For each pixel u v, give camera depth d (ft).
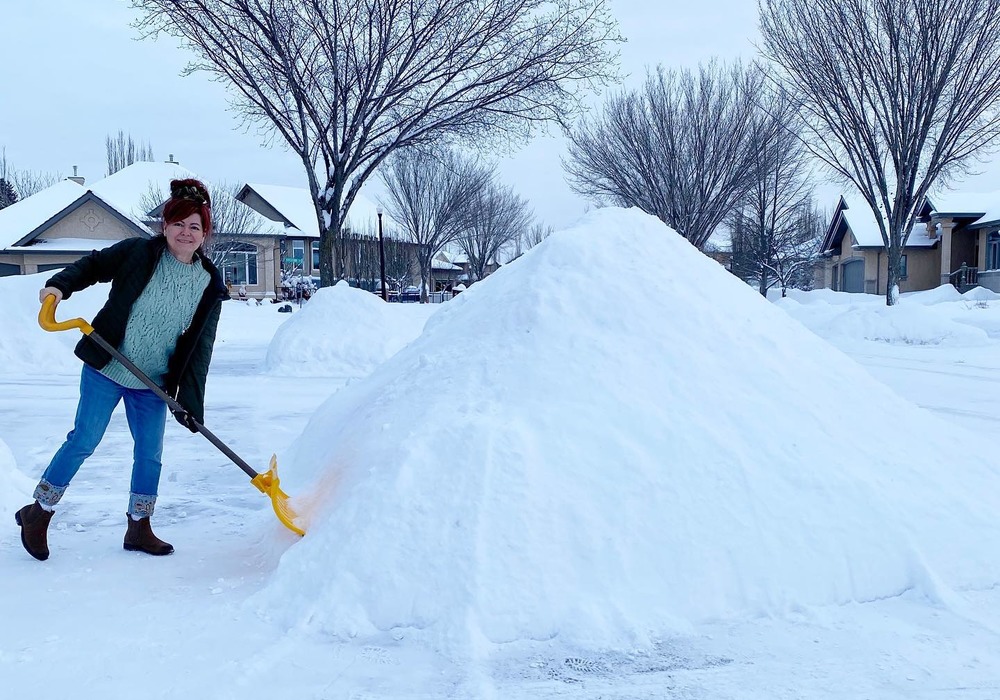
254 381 33.94
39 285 39.06
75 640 8.26
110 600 9.41
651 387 11.12
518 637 8.34
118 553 11.33
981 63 61.82
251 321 72.90
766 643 8.29
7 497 13.00
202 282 11.11
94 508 13.89
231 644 8.17
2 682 7.35
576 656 8.01
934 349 48.78
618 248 13.26
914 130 65.57
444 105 52.39
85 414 10.94
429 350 13.17
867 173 69.10
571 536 9.22
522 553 8.99
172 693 7.18
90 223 111.65
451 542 9.06
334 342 37.81
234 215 119.44
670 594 8.93
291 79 46.96
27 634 8.41
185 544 11.85
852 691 7.31
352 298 39.83
